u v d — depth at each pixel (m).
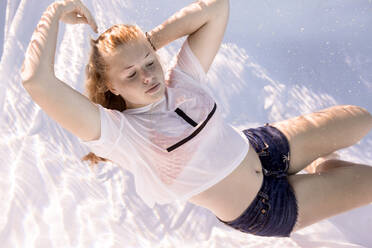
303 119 2.17
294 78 3.54
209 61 1.96
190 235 2.46
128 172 2.81
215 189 1.85
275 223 1.95
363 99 3.34
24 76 1.50
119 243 2.31
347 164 2.22
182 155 1.76
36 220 2.37
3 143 2.86
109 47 1.68
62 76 3.29
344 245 2.33
